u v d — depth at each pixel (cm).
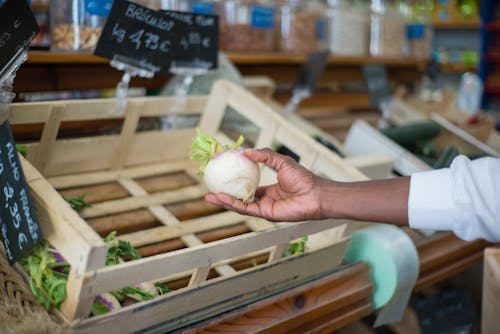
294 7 253
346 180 125
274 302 96
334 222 113
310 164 131
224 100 145
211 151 104
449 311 162
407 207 94
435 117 221
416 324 158
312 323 104
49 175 123
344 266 115
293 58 234
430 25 350
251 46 226
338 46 283
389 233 121
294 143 134
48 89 161
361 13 302
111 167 134
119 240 102
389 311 124
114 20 122
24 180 82
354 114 283
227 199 97
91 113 123
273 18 236
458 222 92
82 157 127
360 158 154
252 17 225
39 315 78
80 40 146
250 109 141
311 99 265
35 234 81
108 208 119
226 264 110
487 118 272
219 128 157
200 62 151
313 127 193
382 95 276
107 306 87
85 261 76
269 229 100
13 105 109
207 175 101
